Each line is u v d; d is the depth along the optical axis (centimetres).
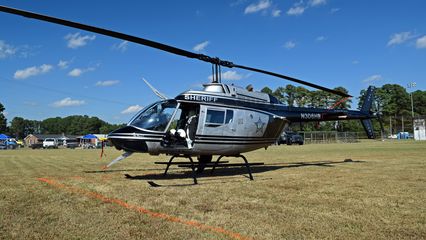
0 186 816
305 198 647
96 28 720
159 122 913
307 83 1134
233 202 614
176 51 867
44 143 6512
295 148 3347
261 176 1001
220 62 969
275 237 414
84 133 16825
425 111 11050
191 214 526
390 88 10431
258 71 1048
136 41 794
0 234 429
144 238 411
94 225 467
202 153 977
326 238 411
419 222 478
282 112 1180
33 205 594
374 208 561
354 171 1101
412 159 1540
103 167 1370
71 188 781
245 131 1039
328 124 8562
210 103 974
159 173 1127
